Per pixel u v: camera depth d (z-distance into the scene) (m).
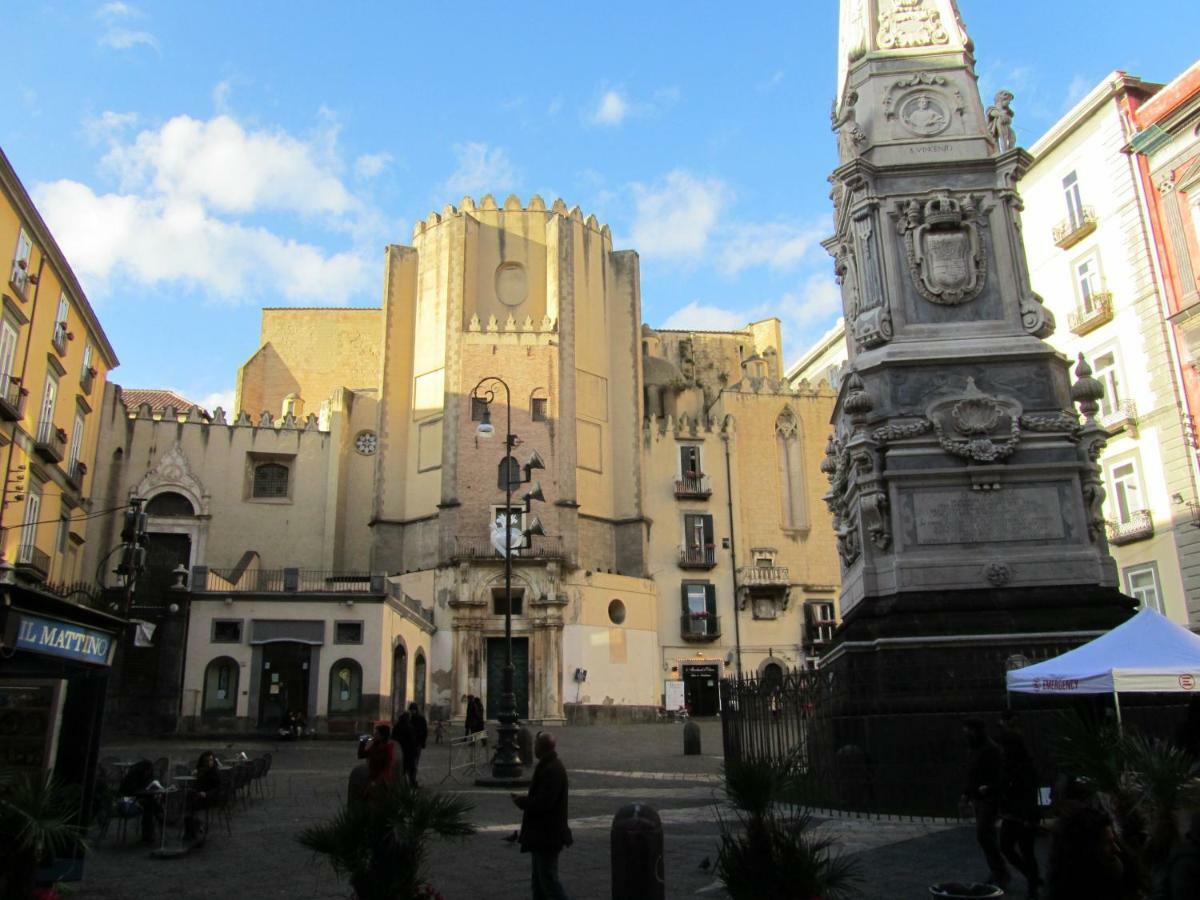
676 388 59.81
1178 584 30.97
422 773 22.80
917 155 17.12
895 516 15.20
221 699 32.72
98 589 37.50
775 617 51.88
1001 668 13.90
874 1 18.28
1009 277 16.47
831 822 12.80
